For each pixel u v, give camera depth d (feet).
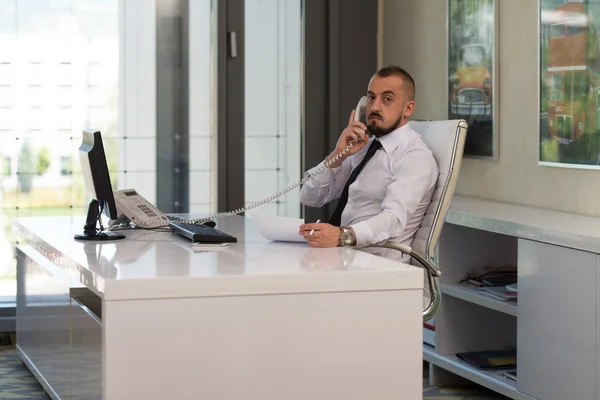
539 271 13.08
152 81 19.42
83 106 19.07
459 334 16.06
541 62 15.39
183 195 19.77
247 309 9.32
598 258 11.85
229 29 19.67
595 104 14.17
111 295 8.97
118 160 19.36
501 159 16.80
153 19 19.33
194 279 9.16
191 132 19.70
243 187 20.03
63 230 13.38
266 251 11.09
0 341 18.81
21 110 18.75
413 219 12.45
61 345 12.77
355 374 9.65
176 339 9.16
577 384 12.33
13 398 15.01
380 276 9.65
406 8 19.75
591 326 12.01
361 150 13.75
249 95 19.99
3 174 18.79
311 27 20.25
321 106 20.43
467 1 17.48
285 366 9.45
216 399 9.29
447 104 18.37
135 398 9.09
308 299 9.47
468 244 16.02
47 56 18.81
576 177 14.82
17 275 16.61
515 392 13.78
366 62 20.58
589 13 14.20
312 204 14.33
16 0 18.58
